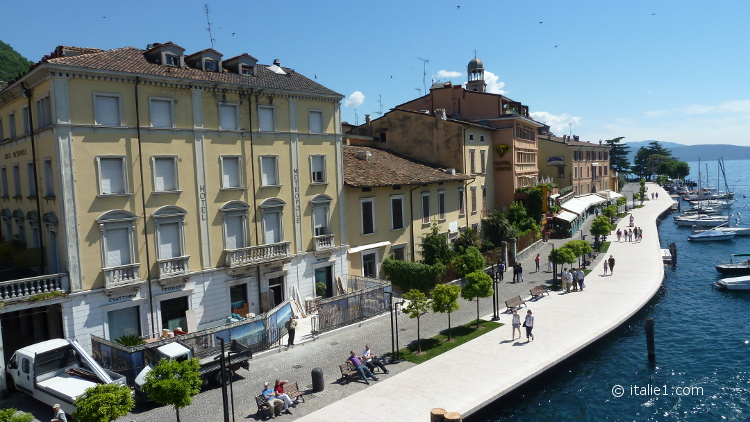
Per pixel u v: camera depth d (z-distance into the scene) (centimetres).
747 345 2819
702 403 2181
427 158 4894
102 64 2370
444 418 1652
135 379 1983
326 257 3322
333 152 3362
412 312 2484
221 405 1975
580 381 2402
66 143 2258
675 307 3591
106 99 2389
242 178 2884
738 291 3959
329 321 2820
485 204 5241
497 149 5431
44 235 2486
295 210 3144
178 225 2634
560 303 3378
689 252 5778
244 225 2900
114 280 2394
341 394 2064
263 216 2991
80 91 2300
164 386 1540
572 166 7900
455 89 5659
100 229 2361
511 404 2141
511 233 4925
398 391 2077
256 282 2953
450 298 2589
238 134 2864
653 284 3844
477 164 5047
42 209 2469
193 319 2672
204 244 2730
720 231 6581
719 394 2255
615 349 2784
